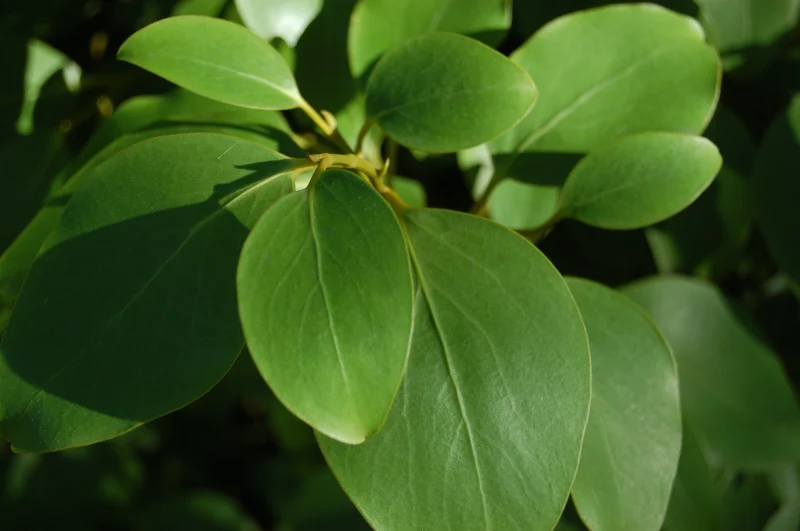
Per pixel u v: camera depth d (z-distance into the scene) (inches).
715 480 21.2
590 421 18.1
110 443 26.4
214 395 24.9
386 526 16.8
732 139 20.6
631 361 18.2
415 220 17.3
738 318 20.5
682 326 20.5
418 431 16.9
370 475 16.9
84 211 17.0
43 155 20.3
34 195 20.2
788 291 22.1
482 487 16.9
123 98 21.8
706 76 18.6
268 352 16.1
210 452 28.0
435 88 17.5
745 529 21.5
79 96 21.7
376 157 19.1
